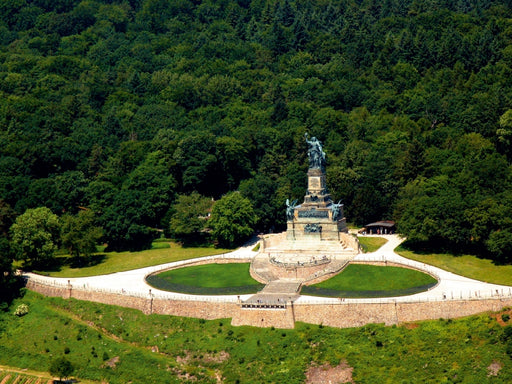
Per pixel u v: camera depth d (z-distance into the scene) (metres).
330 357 189.38
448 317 195.62
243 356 194.38
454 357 181.50
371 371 182.88
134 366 198.62
